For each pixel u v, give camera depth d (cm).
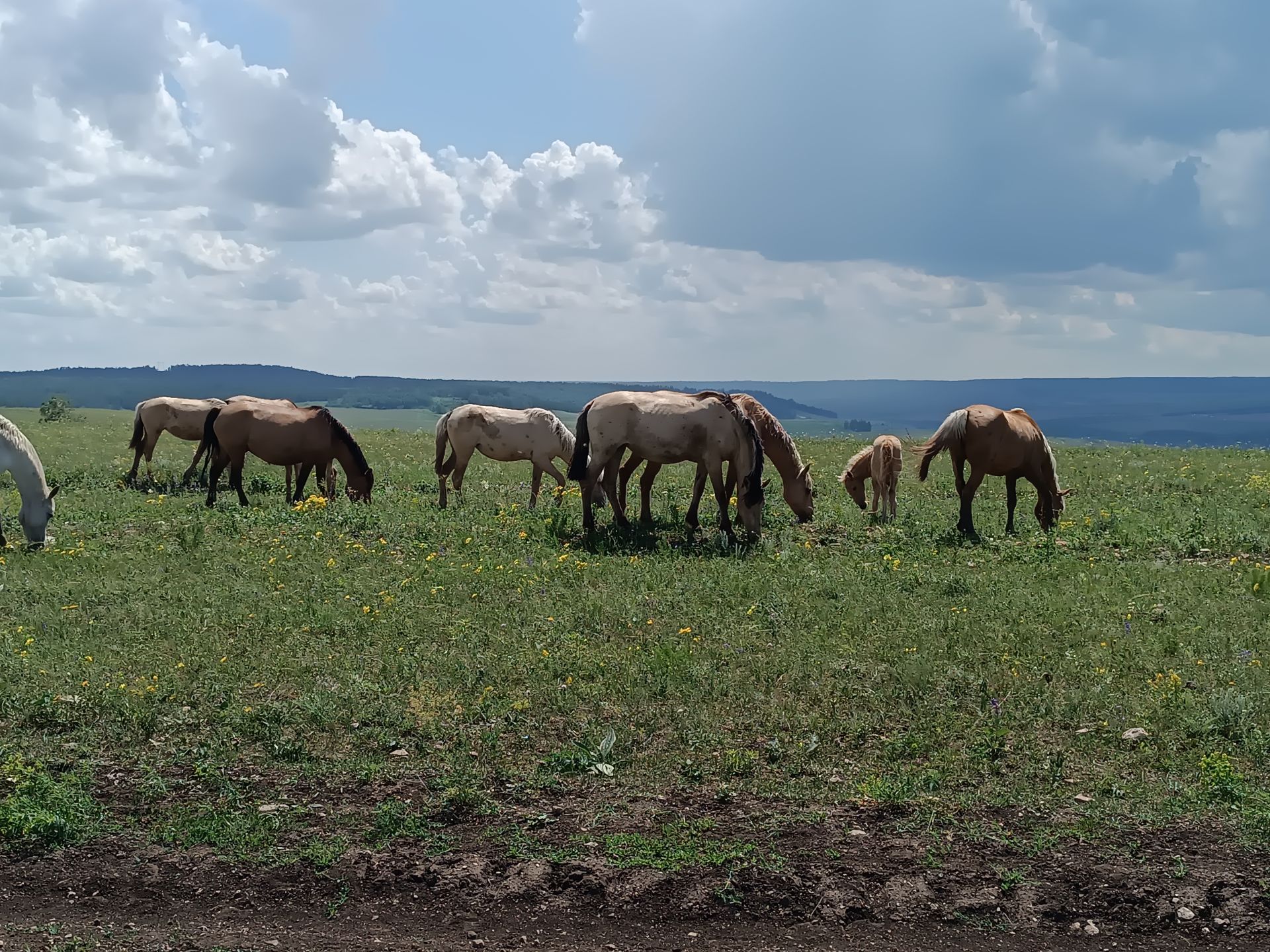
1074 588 1119
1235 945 538
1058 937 545
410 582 1095
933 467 2420
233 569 1159
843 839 611
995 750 707
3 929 540
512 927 551
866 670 852
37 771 673
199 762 689
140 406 2088
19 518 1394
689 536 1428
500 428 1731
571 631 945
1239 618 996
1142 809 634
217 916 557
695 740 725
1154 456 2719
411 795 658
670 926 552
